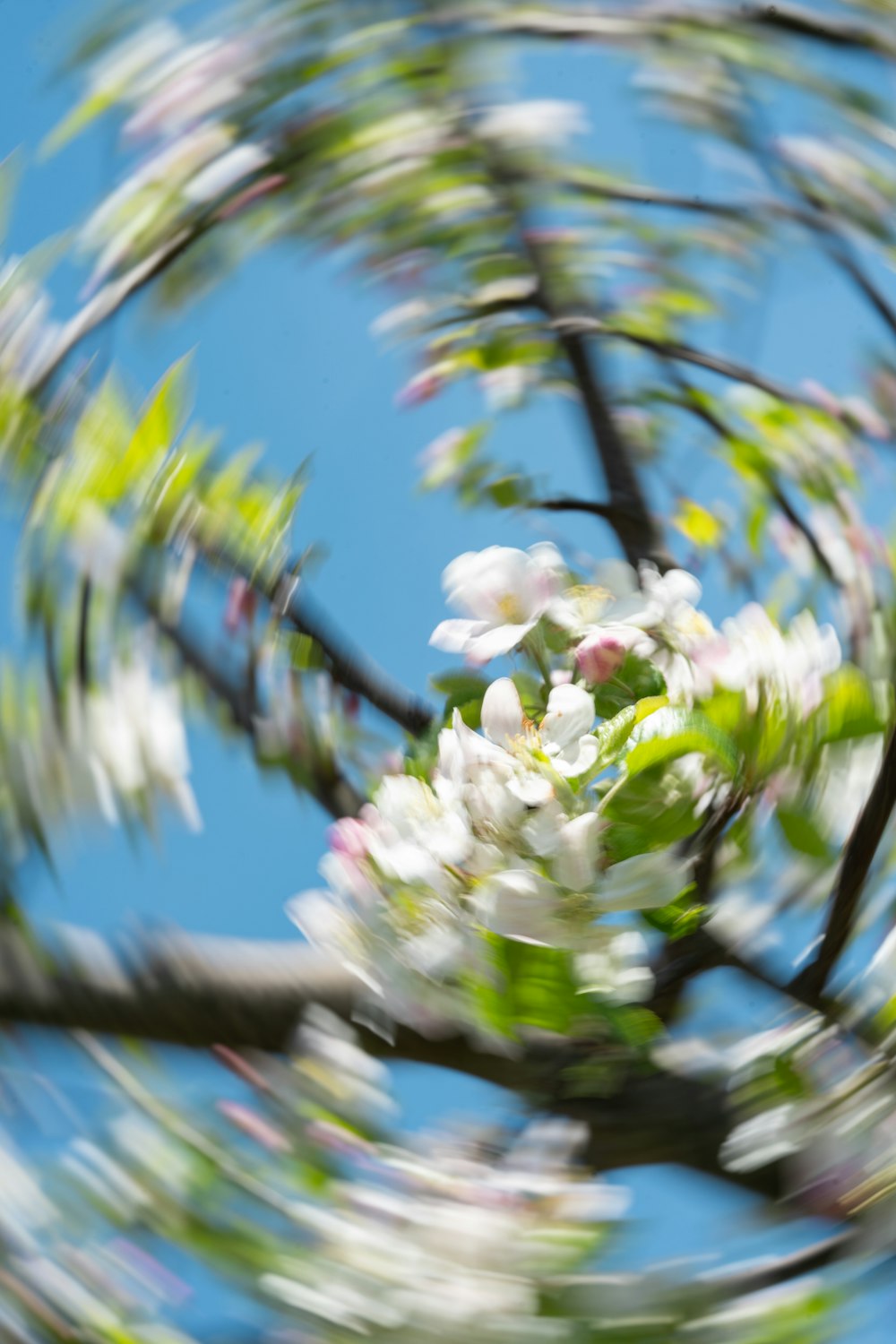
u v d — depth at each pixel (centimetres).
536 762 109
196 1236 100
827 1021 108
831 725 112
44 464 118
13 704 113
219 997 106
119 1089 102
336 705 121
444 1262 100
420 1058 108
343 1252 100
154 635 117
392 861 109
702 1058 108
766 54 124
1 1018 104
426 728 121
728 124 125
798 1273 101
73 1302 100
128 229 121
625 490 125
